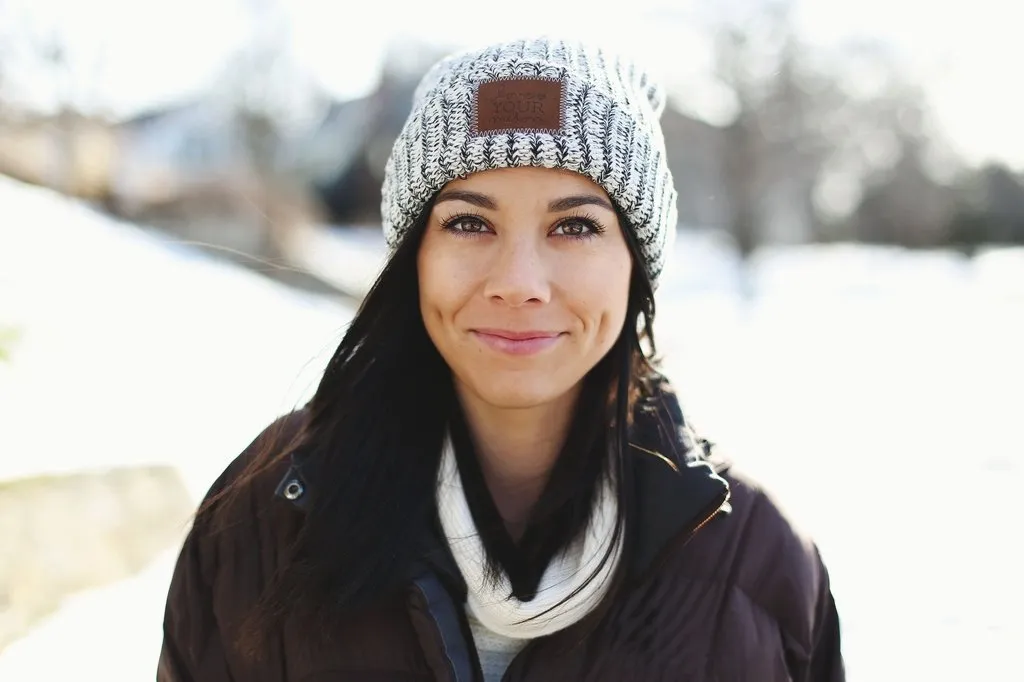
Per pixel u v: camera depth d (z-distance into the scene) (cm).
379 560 136
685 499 137
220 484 156
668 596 140
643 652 137
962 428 630
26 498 312
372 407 145
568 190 131
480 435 150
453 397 150
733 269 2027
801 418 662
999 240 3288
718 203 2391
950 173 3312
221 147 2223
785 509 155
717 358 939
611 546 137
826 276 2016
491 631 141
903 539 424
